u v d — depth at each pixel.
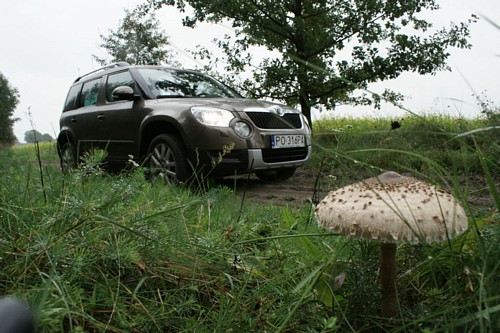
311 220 3.03
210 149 5.69
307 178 8.00
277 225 3.19
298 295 1.82
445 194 1.52
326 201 1.60
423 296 1.81
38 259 1.75
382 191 1.50
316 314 1.74
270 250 2.44
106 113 7.25
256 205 4.23
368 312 1.73
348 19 12.63
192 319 1.63
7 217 2.11
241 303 1.74
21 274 1.70
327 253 2.26
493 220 1.95
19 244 1.87
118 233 2.06
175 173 5.86
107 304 1.63
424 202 1.45
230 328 1.60
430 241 1.40
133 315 1.66
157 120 6.16
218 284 1.99
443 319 1.43
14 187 2.72
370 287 1.75
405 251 2.13
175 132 6.12
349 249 2.27
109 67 8.12
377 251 2.05
